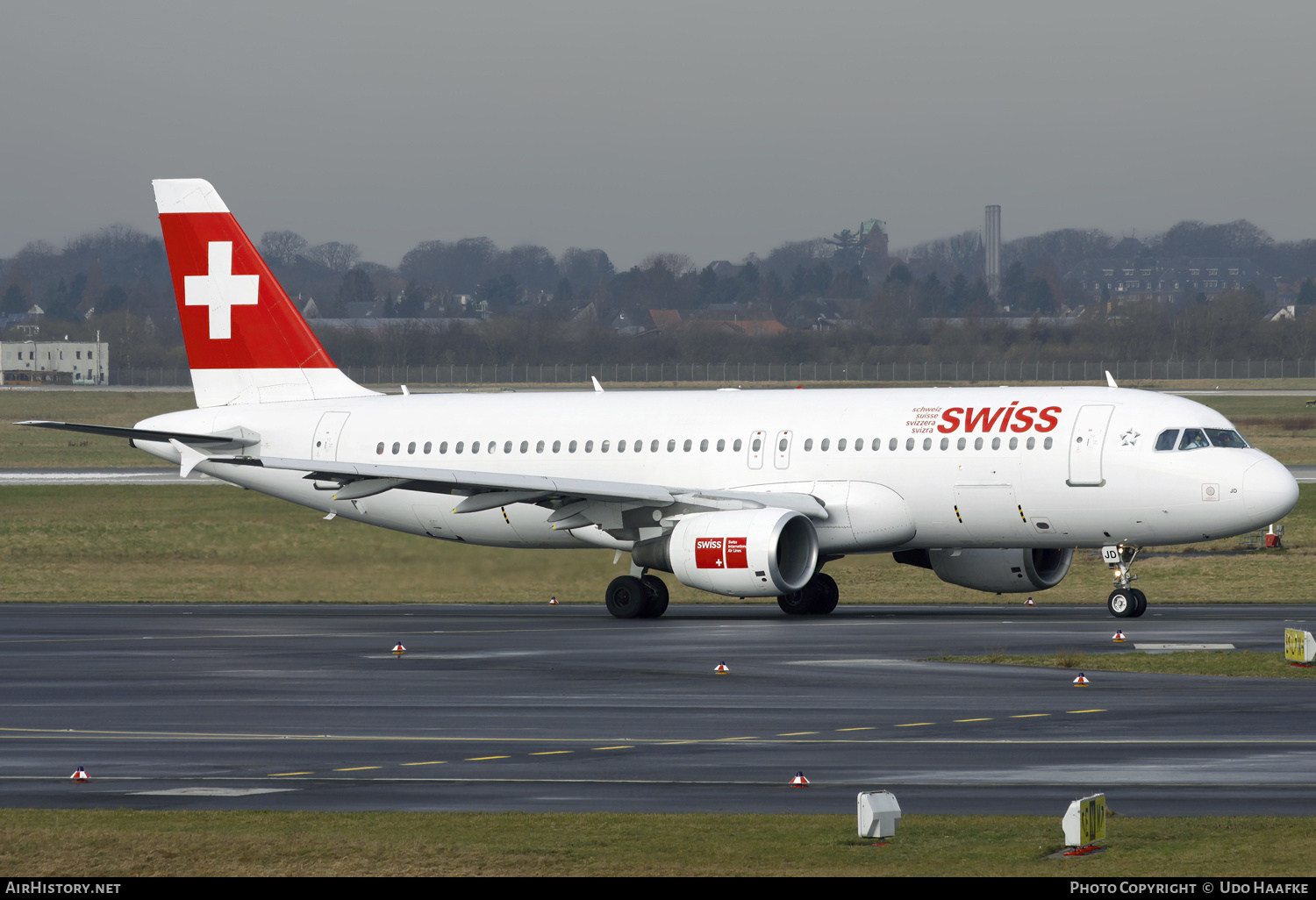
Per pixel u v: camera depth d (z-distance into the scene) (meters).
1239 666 99.88
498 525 161.62
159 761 72.69
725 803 62.09
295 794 64.69
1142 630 122.75
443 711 86.44
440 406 165.25
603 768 69.81
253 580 186.62
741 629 130.00
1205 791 63.03
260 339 172.75
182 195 173.38
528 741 76.81
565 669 103.88
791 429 148.50
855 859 52.66
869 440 144.75
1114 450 136.12
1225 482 133.00
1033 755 71.25
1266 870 50.38
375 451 165.00
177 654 115.69
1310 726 78.19
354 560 194.25
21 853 54.16
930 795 63.03
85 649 119.19
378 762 71.69
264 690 95.56
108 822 59.03
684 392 159.12
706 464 150.88
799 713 84.31
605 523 149.25
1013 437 139.50
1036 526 140.00
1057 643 114.19
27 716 86.50
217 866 52.50
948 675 98.44
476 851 54.03
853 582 175.50
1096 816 53.75
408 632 130.38
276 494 172.62
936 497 141.88
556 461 157.38
